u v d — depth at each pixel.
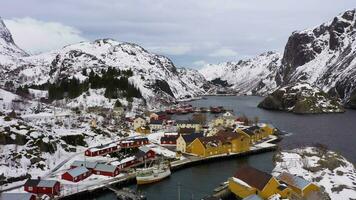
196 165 138.88
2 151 122.06
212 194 106.62
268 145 168.12
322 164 124.94
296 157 136.12
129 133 196.25
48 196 100.75
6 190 104.06
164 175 121.00
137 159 133.00
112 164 124.12
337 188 103.88
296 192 99.00
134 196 101.94
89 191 105.81
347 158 150.25
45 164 125.06
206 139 151.12
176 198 104.00
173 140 167.25
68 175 113.44
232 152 153.62
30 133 135.00
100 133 176.88
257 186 97.81
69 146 149.75
